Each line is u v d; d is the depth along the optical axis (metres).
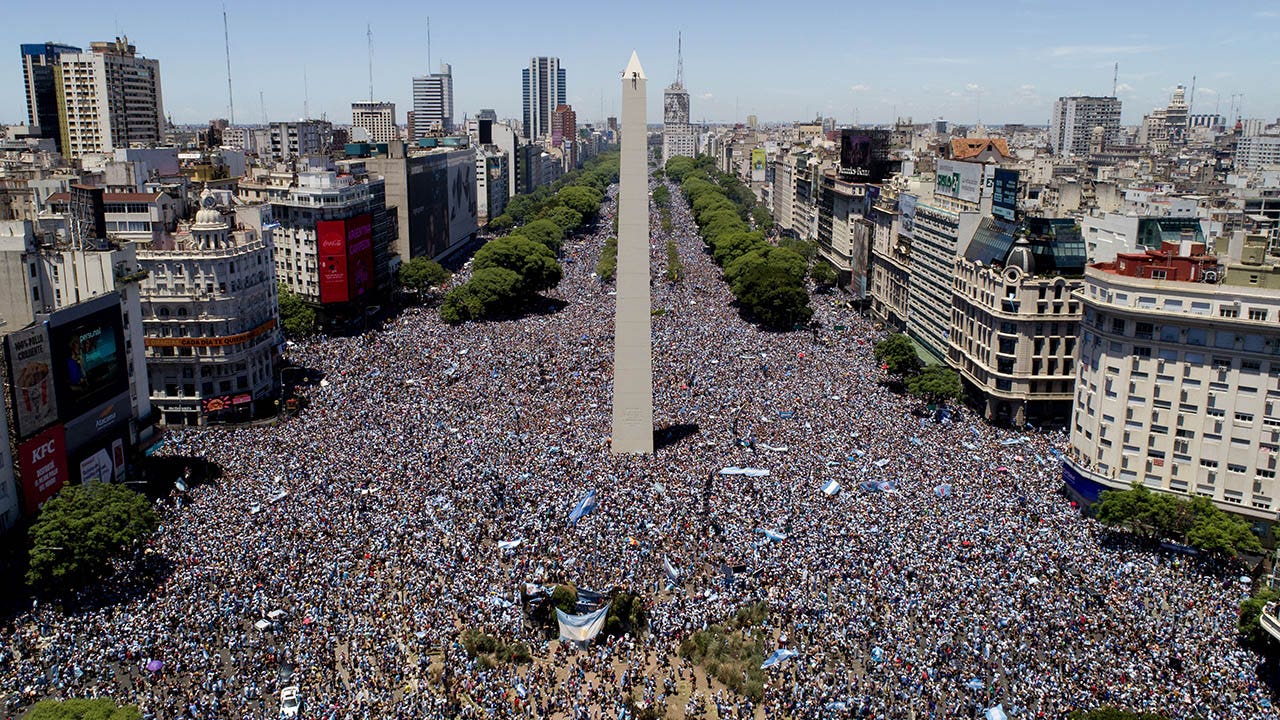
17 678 98.12
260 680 99.00
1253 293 136.62
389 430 178.00
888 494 148.25
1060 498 153.00
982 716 94.31
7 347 128.88
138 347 164.75
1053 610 113.88
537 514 139.88
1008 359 195.38
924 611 113.62
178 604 113.31
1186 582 123.75
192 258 188.00
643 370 167.50
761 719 96.62
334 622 110.50
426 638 107.69
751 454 167.12
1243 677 100.56
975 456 170.25
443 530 134.25
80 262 154.50
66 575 115.56
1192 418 143.62
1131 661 103.25
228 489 148.88
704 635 110.56
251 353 197.38
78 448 144.50
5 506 130.00
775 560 126.06
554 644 110.00
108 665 101.06
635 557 127.81
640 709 97.06
